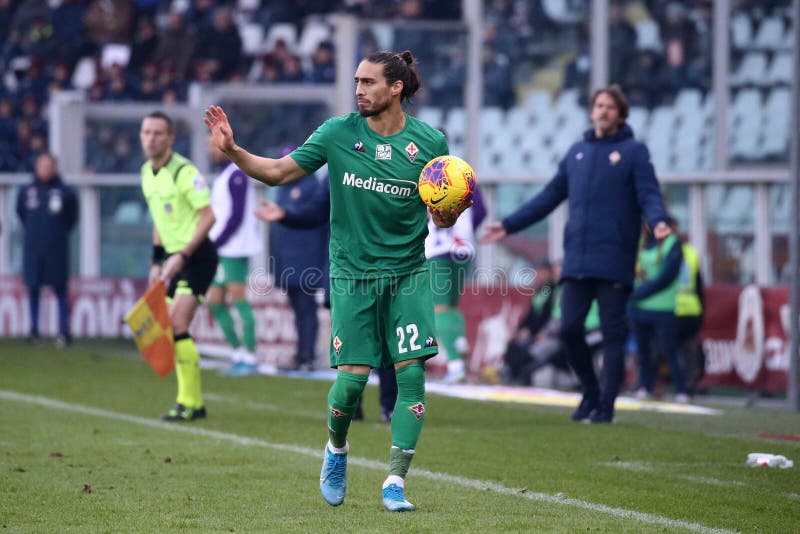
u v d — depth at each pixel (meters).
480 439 31.06
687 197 53.09
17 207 58.53
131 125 65.88
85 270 62.19
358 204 21.23
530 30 69.75
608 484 24.52
